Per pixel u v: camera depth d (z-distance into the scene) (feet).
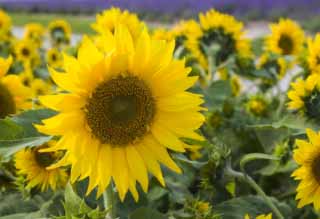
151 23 17.33
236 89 6.16
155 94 2.75
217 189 3.65
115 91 2.70
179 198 3.54
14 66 5.93
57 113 2.84
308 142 3.41
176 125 2.75
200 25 4.98
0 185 3.59
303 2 20.42
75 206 2.60
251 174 4.24
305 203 3.23
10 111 3.58
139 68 2.72
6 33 7.94
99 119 2.70
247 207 3.56
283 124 3.58
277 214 3.38
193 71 4.61
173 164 2.77
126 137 2.75
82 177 2.62
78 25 19.03
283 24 5.39
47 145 3.37
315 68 4.30
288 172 4.13
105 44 2.63
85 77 2.60
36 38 8.87
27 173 3.42
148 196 3.59
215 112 4.57
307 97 3.54
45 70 6.75
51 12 25.52
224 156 3.48
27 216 3.37
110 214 2.85
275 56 5.52
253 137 4.40
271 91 5.97
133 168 2.74
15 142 2.72
